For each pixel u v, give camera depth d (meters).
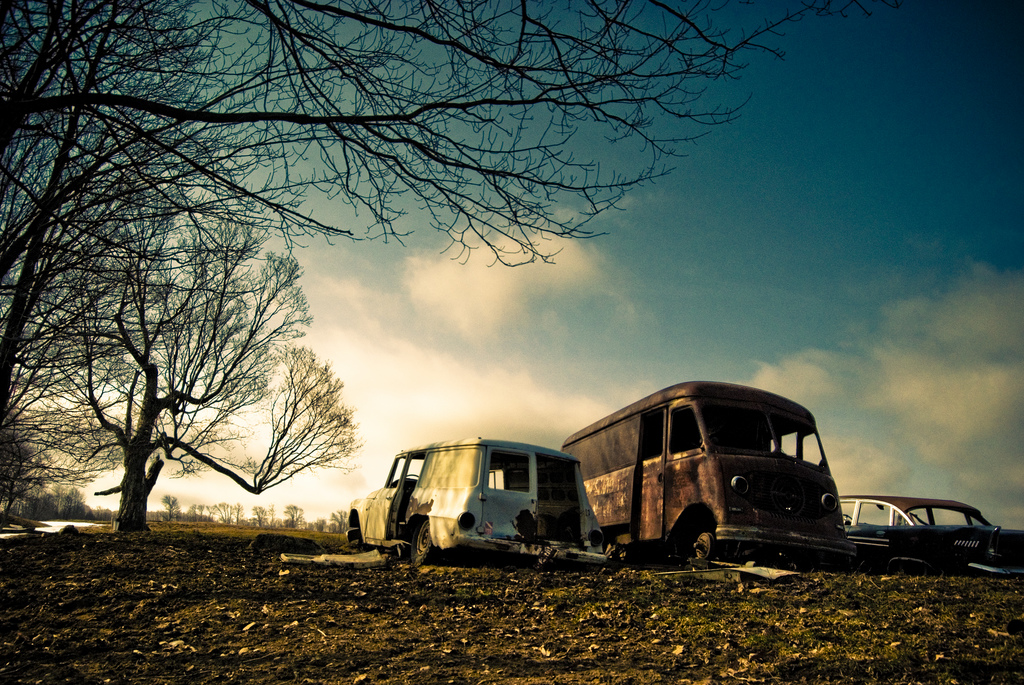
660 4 3.88
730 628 5.48
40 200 4.63
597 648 4.81
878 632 5.33
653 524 10.93
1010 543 9.80
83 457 15.67
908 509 11.36
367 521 11.23
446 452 9.26
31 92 4.38
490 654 4.59
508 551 8.14
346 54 4.38
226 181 4.32
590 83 4.18
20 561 7.66
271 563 8.27
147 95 4.81
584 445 14.41
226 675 3.97
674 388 11.22
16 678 3.93
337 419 23.19
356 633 5.01
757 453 10.13
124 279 5.42
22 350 5.86
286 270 21.75
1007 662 4.43
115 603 5.76
